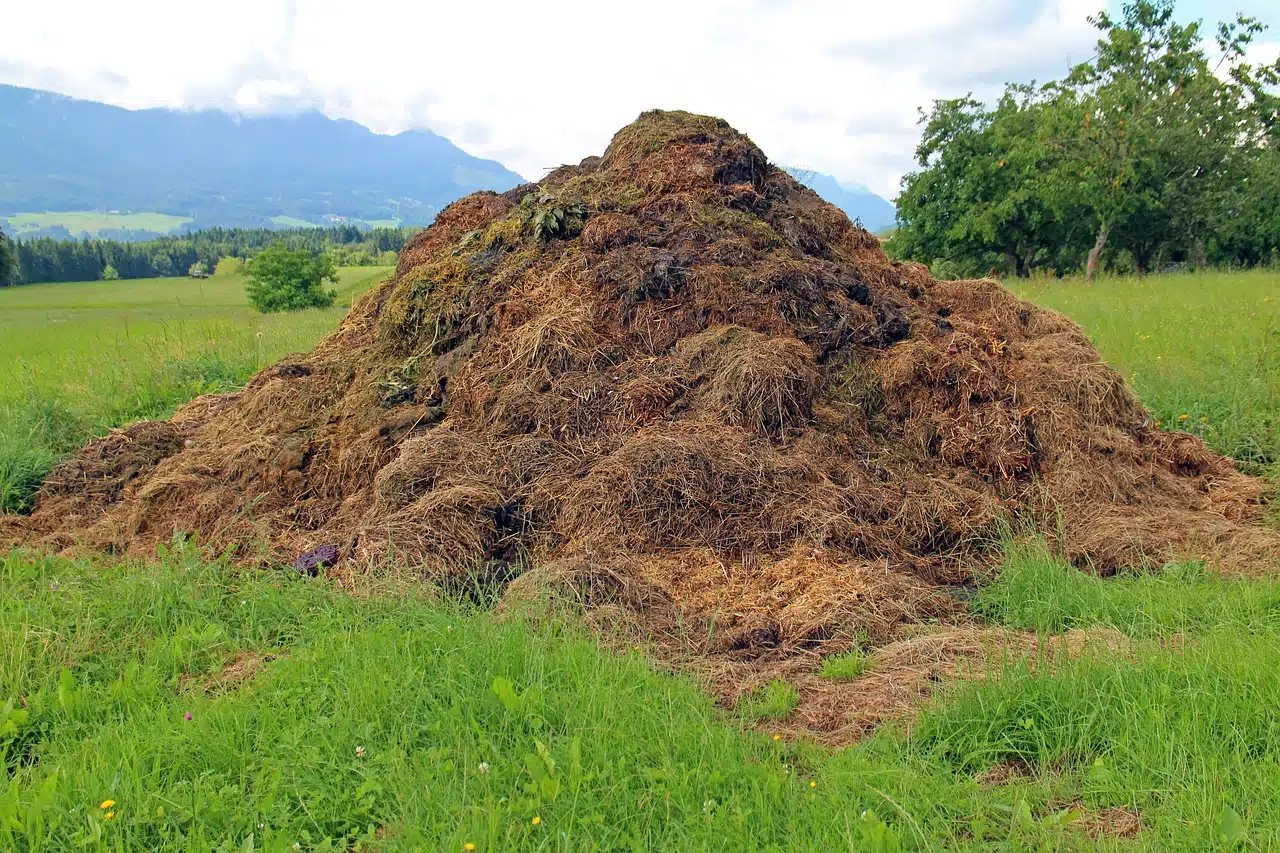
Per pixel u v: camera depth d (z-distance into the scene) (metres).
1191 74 25.61
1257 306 12.73
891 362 6.36
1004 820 2.85
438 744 3.24
